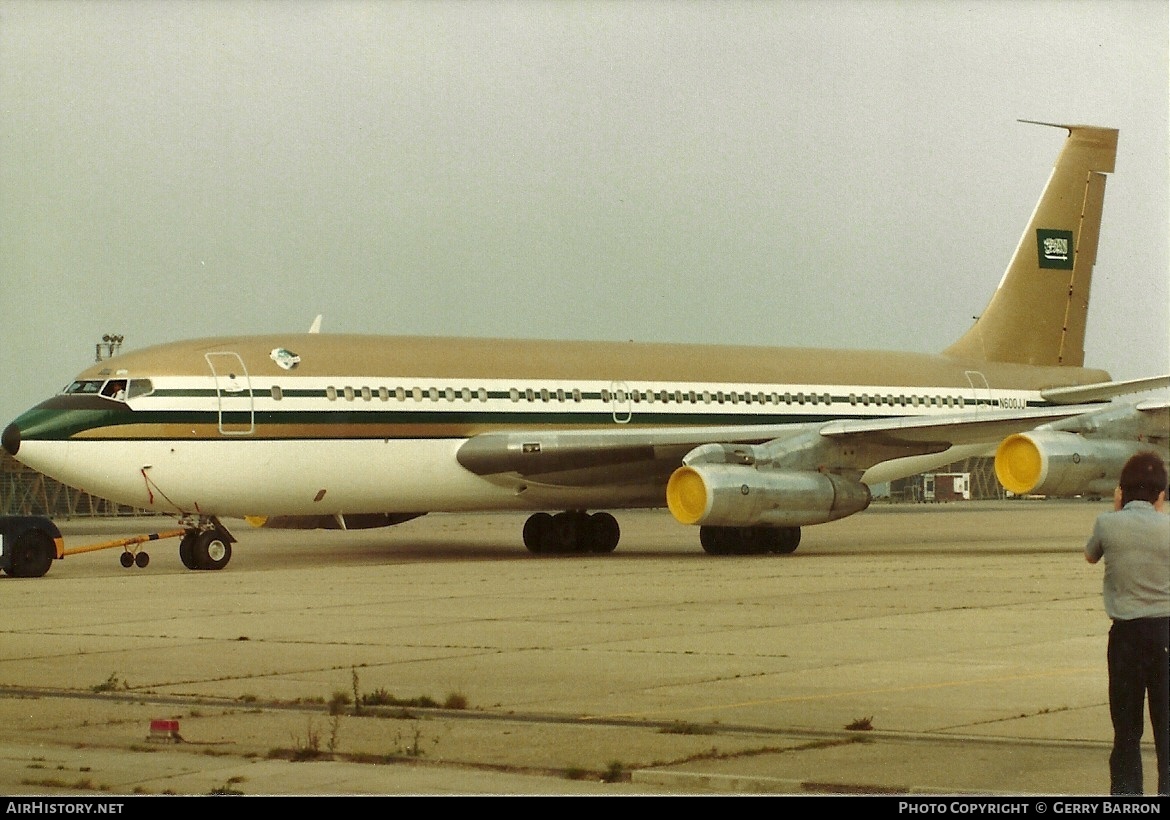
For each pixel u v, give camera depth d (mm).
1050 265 100312
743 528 78438
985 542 92125
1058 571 63500
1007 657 36750
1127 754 22547
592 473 77938
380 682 33844
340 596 54688
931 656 37031
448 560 77250
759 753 25656
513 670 35375
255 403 71125
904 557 75125
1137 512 22797
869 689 32156
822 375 90375
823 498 74938
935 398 93750
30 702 31859
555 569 68375
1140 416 72875
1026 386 97938
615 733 27516
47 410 68688
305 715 29891
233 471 70625
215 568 71938
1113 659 22719
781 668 35219
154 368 70312
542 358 81125
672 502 73500
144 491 69562
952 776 23750
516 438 76688
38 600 54562
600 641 40438
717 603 50219
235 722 29219
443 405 76188
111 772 24484
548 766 24766
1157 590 22406
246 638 42125
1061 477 70750
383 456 74438
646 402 83188
